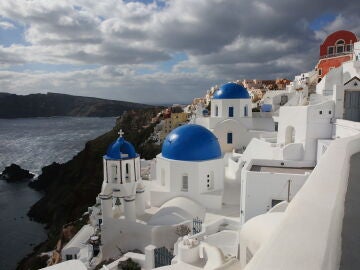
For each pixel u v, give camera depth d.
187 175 26.02
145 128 102.88
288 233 3.27
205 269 12.99
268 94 60.97
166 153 27.61
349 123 20.27
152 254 19.73
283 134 26.84
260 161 23.11
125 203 24.41
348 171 7.68
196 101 115.50
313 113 23.11
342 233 4.38
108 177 24.61
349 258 3.69
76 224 39.38
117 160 24.09
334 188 4.85
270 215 10.23
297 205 4.12
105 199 24.64
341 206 4.55
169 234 22.62
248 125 40.72
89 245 26.56
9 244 52.06
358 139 10.76
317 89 40.09
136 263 20.08
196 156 26.27
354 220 4.86
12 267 44.06
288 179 19.34
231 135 39.25
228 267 11.09
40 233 56.97
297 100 42.69
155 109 130.25
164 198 26.77
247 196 20.36
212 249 15.12
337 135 22.31
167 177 26.88
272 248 2.96
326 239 3.12
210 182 26.73
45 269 5.49
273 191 19.73
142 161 38.78
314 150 23.44
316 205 4.09
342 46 47.53
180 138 27.00
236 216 24.27
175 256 17.70
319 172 5.86
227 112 40.97
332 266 3.03
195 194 25.94
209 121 41.31
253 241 9.73
